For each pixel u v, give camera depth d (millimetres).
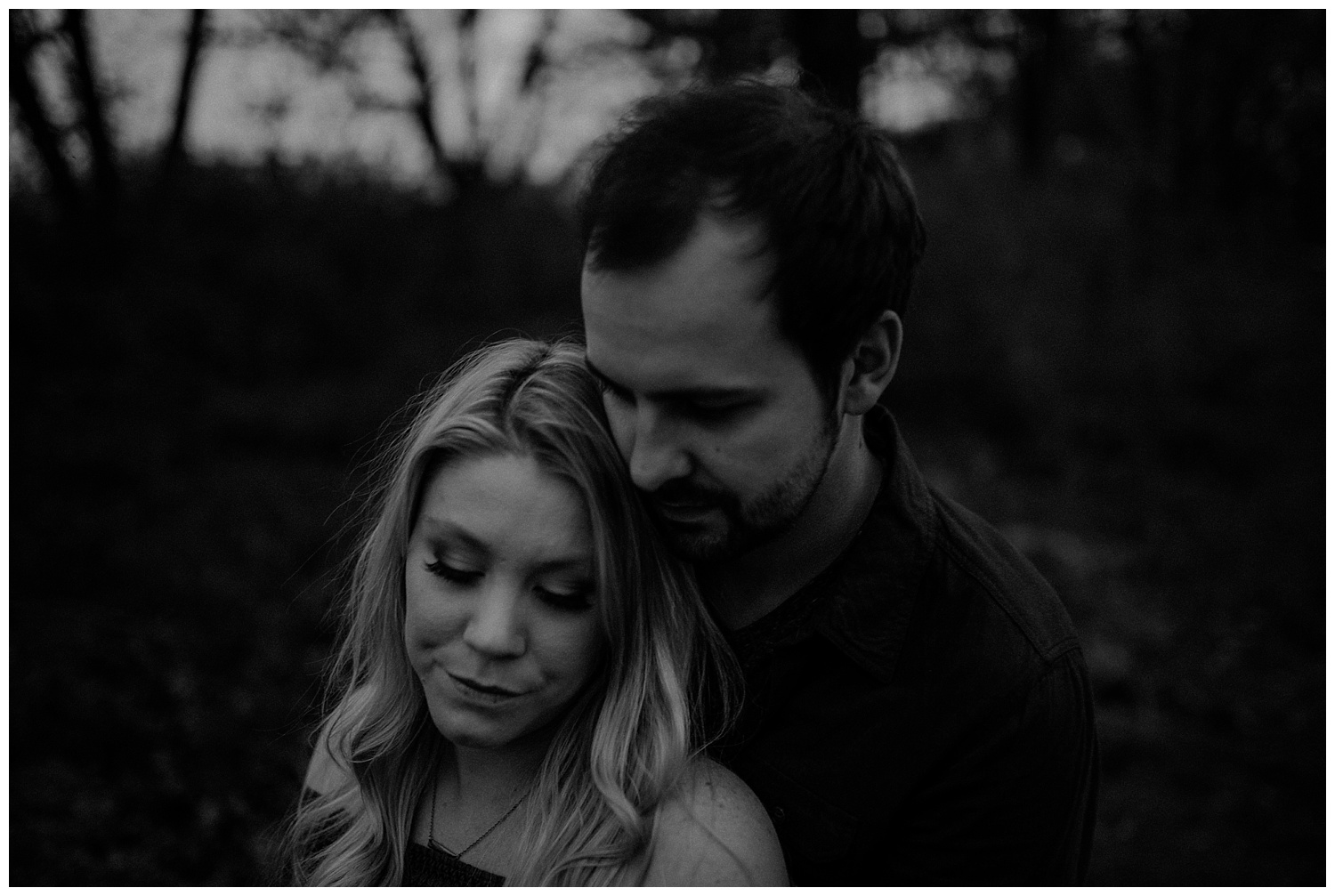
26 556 5867
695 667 1557
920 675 1455
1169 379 11133
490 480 1388
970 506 8688
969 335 11453
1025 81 12531
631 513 1443
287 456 8578
